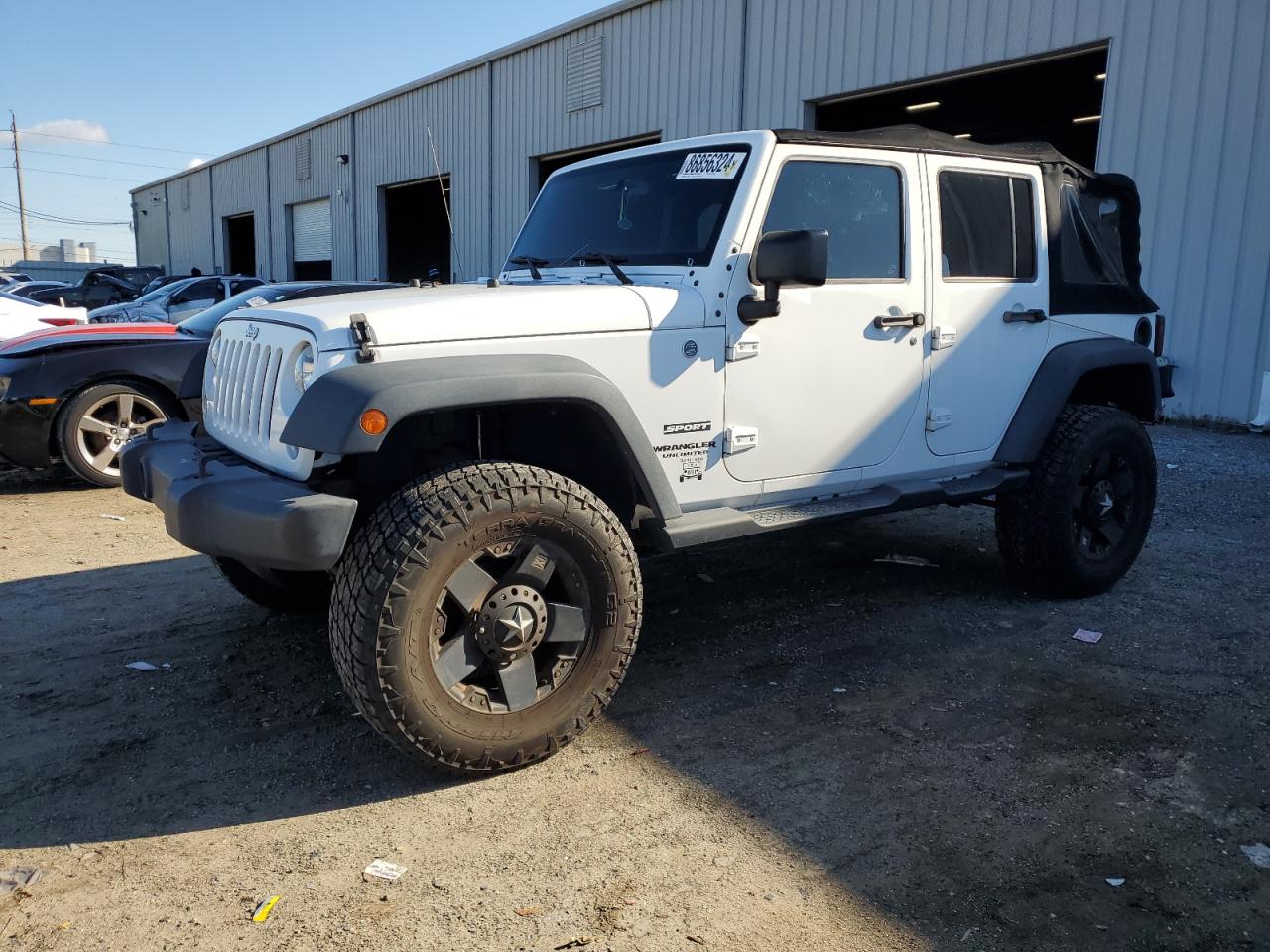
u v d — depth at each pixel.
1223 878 2.46
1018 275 4.32
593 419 3.19
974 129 18.55
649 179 3.79
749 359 3.45
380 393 2.59
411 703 2.68
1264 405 9.63
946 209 4.01
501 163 20.59
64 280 50.44
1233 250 9.93
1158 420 5.03
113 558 5.22
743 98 15.12
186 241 41.91
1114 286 4.81
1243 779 2.93
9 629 4.16
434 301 2.92
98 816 2.73
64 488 7.02
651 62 16.66
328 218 28.88
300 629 4.17
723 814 2.75
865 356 3.75
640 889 2.41
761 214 3.44
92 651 3.92
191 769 3.00
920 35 12.61
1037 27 11.39
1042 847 2.59
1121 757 3.07
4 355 6.70
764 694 3.55
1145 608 4.46
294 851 2.57
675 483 3.35
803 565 5.14
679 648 4.00
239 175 34.94
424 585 2.66
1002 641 4.06
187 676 3.68
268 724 3.30
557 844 2.61
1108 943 2.22
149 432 3.77
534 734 2.92
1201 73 10.03
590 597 2.99
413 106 23.45
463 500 2.71
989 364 4.20
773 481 3.61
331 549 2.65
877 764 3.04
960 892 2.41
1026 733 3.23
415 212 29.55
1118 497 4.60
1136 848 2.58
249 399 3.20
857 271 3.72
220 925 2.27
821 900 2.37
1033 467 4.42
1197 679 3.65
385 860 2.53
